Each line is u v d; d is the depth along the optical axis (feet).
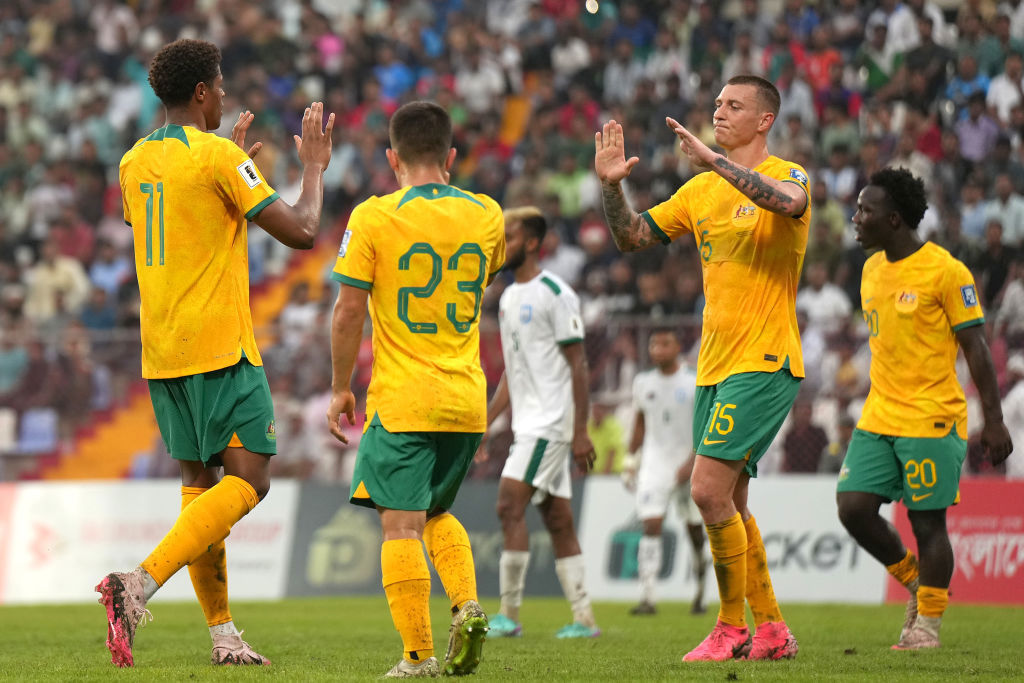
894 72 179.73
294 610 117.60
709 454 62.28
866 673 56.18
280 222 55.72
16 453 153.58
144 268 56.59
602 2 219.41
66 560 141.90
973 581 119.65
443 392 51.34
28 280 200.34
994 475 128.26
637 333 139.44
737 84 64.54
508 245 85.20
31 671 56.13
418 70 228.84
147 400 154.40
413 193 52.95
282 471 150.92
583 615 85.92
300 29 238.27
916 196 72.54
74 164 216.95
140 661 62.08
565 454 86.28
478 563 135.23
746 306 62.69
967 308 71.77
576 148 194.18
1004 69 169.48
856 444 74.64
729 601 63.52
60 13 243.60
